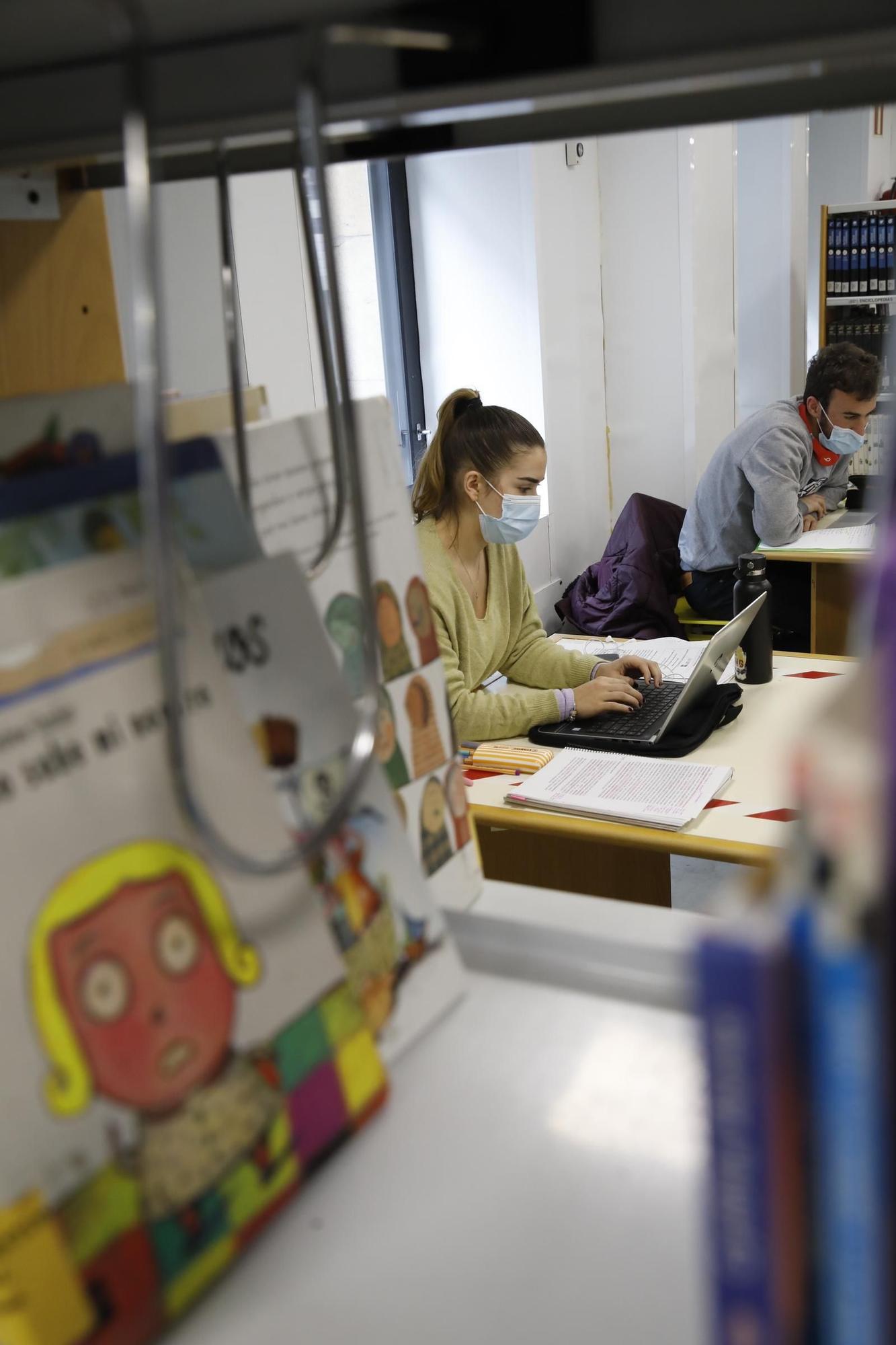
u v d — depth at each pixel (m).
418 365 4.73
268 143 0.62
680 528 4.30
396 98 0.49
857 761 0.25
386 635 0.61
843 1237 0.27
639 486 5.27
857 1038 0.25
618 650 2.42
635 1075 0.50
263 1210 0.42
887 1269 0.26
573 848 2.23
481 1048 0.52
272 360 3.12
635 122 0.56
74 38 0.41
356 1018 0.47
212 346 2.37
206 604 0.45
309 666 0.50
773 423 3.83
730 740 1.91
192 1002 0.40
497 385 4.67
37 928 0.36
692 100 0.54
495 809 1.71
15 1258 0.34
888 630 0.25
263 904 0.44
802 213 5.71
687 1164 0.45
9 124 0.52
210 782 0.42
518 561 2.45
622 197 4.89
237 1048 0.41
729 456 3.89
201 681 0.43
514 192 4.41
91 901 0.37
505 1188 0.45
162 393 0.38
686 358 4.99
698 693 1.91
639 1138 0.47
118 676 0.40
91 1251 0.36
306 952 0.45
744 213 5.55
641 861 2.35
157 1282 0.37
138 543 0.42
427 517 2.36
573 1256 0.41
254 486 0.53
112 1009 0.37
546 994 0.56
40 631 0.38
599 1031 0.53
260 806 0.44
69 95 0.48
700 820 1.62
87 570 0.40
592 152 4.83
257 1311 0.40
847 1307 0.27
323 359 0.54
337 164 0.63
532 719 1.98
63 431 0.45
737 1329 0.27
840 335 5.04
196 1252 0.39
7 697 0.36
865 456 4.56
